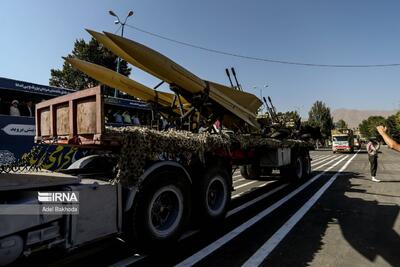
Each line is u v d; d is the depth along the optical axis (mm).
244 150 8367
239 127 9570
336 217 6621
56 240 3551
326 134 80062
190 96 7602
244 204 8016
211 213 5934
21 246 3281
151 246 4559
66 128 4816
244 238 5277
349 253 4590
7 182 3418
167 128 8047
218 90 8141
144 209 4484
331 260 4336
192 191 5711
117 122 11555
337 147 39469
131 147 4375
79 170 5328
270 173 13867
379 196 8992
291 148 11672
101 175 4977
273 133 11438
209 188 5992
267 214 6914
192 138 5457
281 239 5207
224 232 5633
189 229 5824
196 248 4832
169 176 4914
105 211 4074
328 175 14305
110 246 4914
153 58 6488
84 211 3822
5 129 8562
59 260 4352
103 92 4098
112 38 6000
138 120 12477
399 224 6090
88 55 43250
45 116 5508
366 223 6156
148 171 4590
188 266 4148
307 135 14297
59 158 7641
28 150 8969
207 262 4281
